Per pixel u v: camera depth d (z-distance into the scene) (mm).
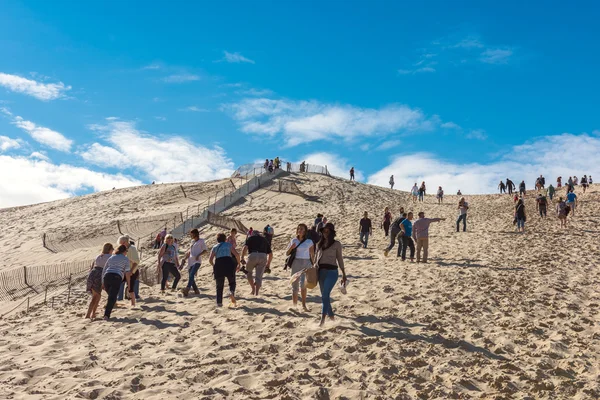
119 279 9953
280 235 28484
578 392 5746
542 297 10562
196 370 6215
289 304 10211
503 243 18922
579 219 25016
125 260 10133
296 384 5746
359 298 10539
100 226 38375
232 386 5594
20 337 8648
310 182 53062
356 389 5609
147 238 29734
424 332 7965
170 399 5215
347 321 8570
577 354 7078
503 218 28641
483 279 12438
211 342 7594
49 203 63594
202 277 16141
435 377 6082
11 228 47594
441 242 20391
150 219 38062
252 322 8820
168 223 34375
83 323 9578
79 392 5387
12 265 31656
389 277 13094
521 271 13422
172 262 13039
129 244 11344
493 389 5805
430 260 15906
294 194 45719
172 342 7738
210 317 9406
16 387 5758
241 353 6898
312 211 38281
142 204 48969
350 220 32688
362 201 44969
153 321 9344
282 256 19453
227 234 29891
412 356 6883
